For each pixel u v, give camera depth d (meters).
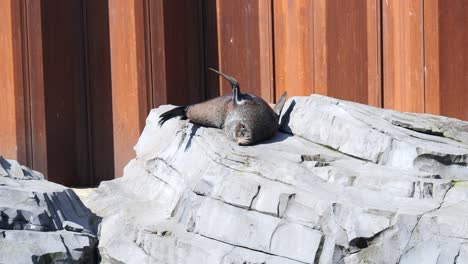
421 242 25.73
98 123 52.88
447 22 41.12
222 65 50.84
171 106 42.06
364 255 26.47
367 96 45.06
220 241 29.62
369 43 44.69
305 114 34.62
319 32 45.56
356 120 32.44
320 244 26.98
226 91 50.88
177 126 38.38
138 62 49.47
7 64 51.50
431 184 27.78
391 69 44.03
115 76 50.97
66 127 51.81
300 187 28.94
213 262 28.88
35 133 50.91
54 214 35.16
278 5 48.78
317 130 33.59
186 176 33.91
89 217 36.50
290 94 47.66
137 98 49.53
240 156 31.78
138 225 32.72
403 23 42.69
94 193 39.69
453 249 25.17
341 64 45.31
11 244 32.91
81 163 52.41
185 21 50.56
